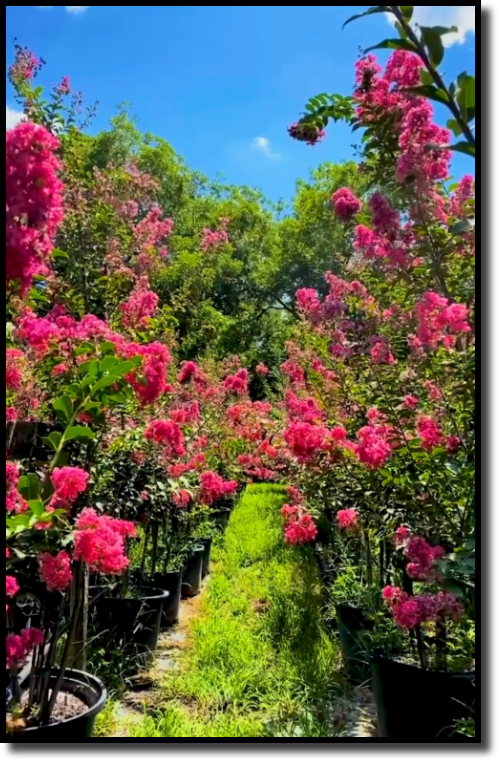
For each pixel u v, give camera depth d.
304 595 4.95
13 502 2.12
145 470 3.95
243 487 10.98
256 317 16.36
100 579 4.23
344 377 3.81
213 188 20.52
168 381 4.95
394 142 2.40
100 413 2.55
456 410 2.64
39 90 3.09
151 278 4.65
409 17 1.54
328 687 3.50
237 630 4.24
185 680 3.52
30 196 1.51
